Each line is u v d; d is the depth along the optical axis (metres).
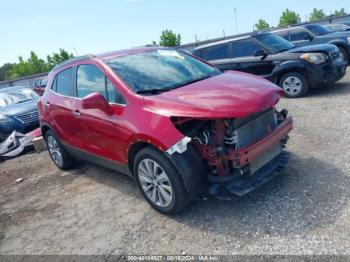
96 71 4.71
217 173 3.68
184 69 4.79
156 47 5.43
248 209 3.82
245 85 4.00
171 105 3.67
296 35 12.25
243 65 9.15
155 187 3.95
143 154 3.87
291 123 4.32
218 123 3.58
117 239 3.77
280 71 8.49
